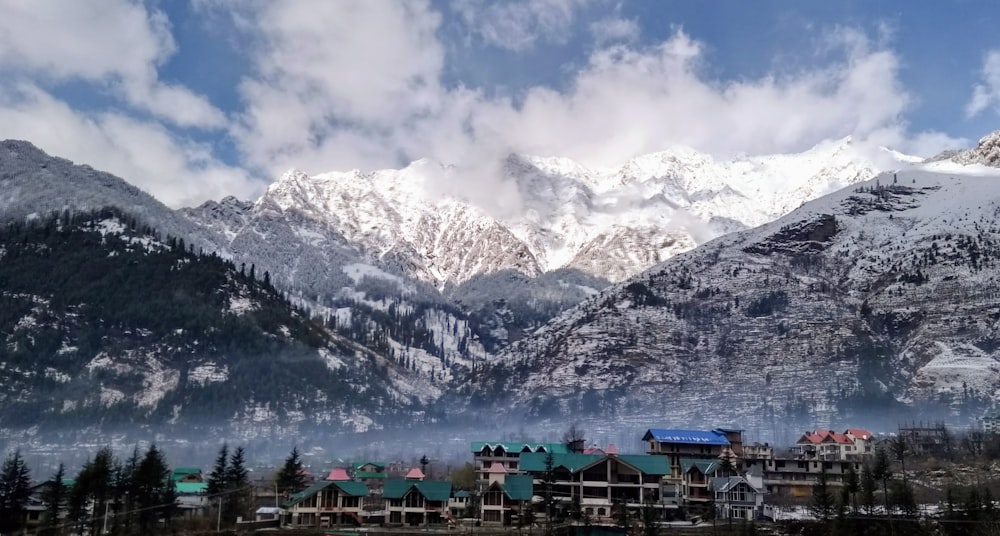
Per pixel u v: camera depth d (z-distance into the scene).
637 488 190.38
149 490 180.50
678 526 176.75
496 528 177.50
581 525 169.50
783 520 177.25
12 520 177.12
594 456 196.12
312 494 184.00
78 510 175.38
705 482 194.12
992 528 153.00
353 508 184.00
